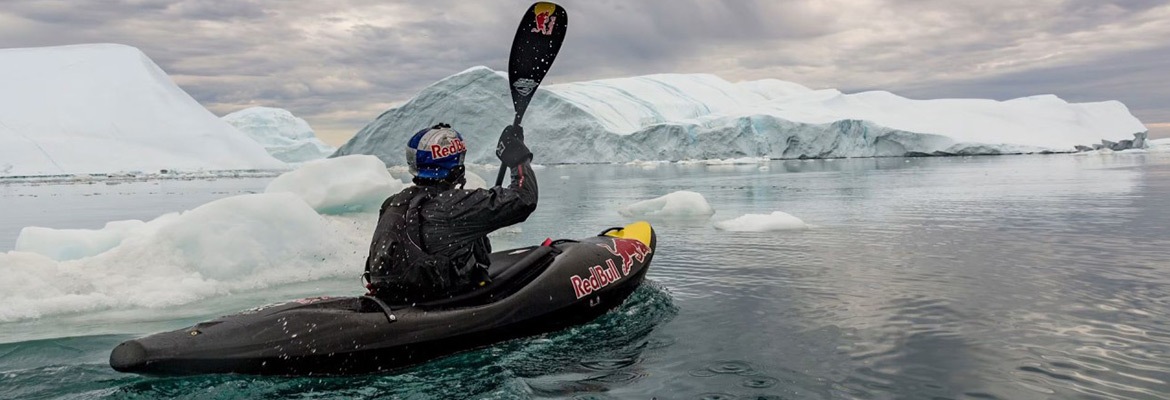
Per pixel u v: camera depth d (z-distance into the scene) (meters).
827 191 11.41
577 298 2.90
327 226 4.74
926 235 5.71
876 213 7.64
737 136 32.19
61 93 44.47
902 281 3.82
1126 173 14.59
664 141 32.72
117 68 47.44
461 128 35.09
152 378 2.23
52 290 3.59
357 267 4.59
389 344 2.32
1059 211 7.33
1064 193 9.71
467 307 2.55
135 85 46.62
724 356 2.50
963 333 2.75
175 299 3.67
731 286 3.78
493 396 2.09
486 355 2.51
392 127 36.59
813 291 3.61
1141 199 8.47
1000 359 2.41
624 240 3.52
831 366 2.37
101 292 3.68
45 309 3.38
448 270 2.50
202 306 3.60
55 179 31.55
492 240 5.82
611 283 3.11
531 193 2.56
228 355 2.15
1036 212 7.30
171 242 4.07
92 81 45.94
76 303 3.48
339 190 5.15
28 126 41.28
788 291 3.62
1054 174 14.98
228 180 27.70
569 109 34.66
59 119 42.66
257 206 4.37
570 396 2.09
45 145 39.94
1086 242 5.10
